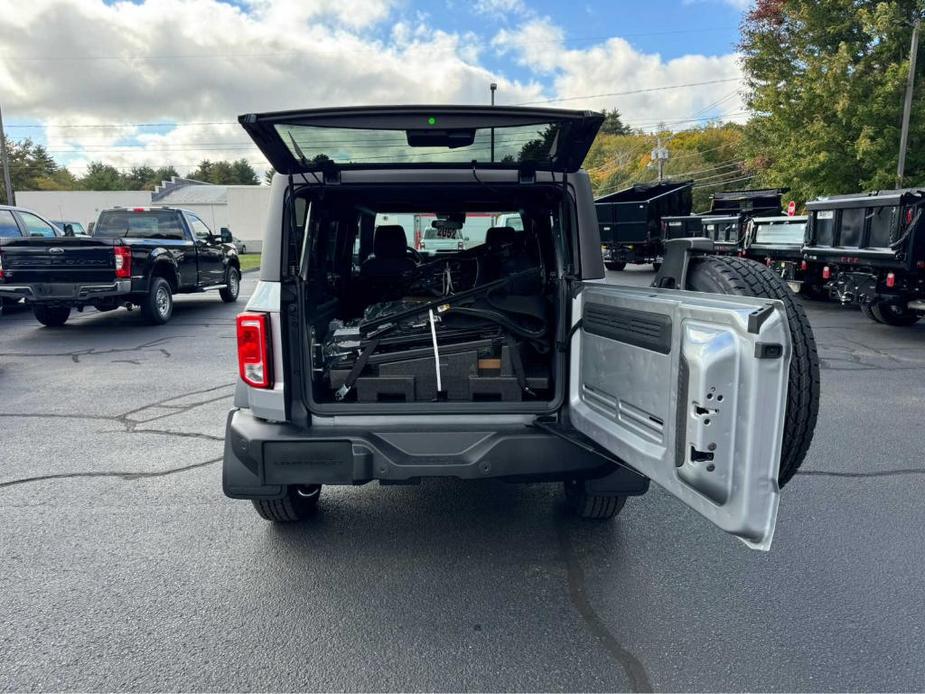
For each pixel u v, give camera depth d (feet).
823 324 35.83
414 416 9.68
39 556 10.73
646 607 9.25
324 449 9.35
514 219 14.38
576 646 8.39
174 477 14.15
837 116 67.82
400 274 14.43
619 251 72.79
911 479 13.87
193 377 23.84
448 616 9.05
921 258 30.27
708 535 11.42
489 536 11.42
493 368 10.26
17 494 13.24
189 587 9.78
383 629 8.75
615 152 274.57
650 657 8.16
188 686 7.65
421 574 10.16
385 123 8.43
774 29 78.95
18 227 39.55
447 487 13.62
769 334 6.25
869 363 25.91
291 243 9.59
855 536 11.32
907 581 9.87
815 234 37.32
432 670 7.94
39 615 9.07
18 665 8.00
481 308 10.82
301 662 8.09
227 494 9.87
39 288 31.94
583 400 9.61
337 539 11.31
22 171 245.45
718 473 6.67
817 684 7.64
